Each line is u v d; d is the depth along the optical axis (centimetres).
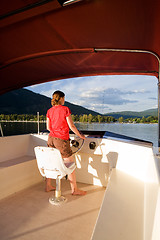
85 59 332
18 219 161
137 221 107
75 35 255
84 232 143
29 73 392
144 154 171
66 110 190
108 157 222
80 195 216
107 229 98
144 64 326
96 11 206
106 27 234
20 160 244
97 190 233
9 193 211
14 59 321
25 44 276
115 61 332
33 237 136
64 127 192
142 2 183
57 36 257
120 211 118
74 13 210
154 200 72
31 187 238
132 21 215
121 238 90
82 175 261
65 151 192
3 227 149
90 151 236
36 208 182
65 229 147
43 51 299
